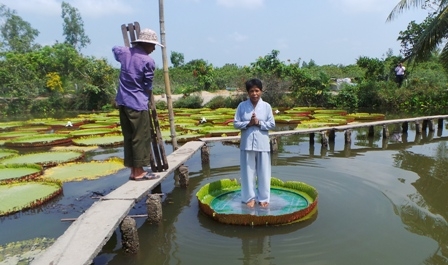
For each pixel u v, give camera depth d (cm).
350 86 2039
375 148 886
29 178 611
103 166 687
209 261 343
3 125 1513
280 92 2081
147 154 451
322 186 559
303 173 639
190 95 2316
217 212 429
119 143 955
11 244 385
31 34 4819
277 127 1277
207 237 394
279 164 720
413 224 416
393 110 1809
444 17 1206
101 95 2444
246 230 406
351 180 589
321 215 442
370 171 649
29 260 347
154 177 475
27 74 2512
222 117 1466
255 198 479
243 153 455
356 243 370
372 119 1351
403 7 1330
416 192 527
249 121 439
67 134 1110
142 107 425
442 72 2084
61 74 2869
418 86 1884
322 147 900
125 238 360
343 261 336
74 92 2611
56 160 755
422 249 357
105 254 366
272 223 411
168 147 919
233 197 495
